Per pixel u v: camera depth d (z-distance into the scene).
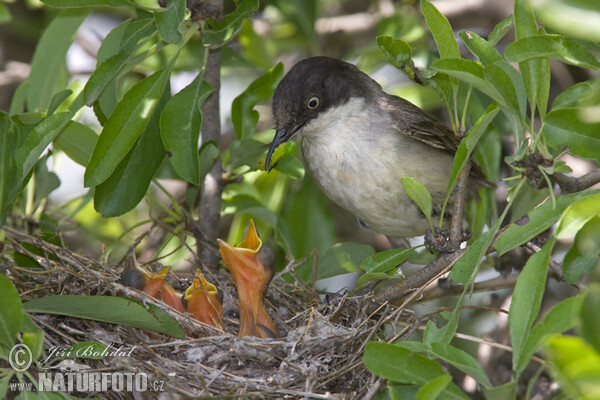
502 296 11.44
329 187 11.12
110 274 9.38
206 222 10.77
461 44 13.34
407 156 10.60
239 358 8.35
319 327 8.53
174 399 7.54
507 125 11.25
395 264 8.80
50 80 10.16
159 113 9.53
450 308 8.69
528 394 6.29
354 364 8.17
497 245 7.14
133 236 12.52
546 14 5.23
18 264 9.13
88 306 7.68
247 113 10.92
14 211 10.62
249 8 9.19
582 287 7.89
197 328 8.56
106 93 9.57
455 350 6.64
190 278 10.59
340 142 10.72
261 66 12.75
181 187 13.25
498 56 7.54
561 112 6.87
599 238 7.05
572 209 6.66
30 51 14.68
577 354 5.00
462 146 7.66
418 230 11.20
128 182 9.30
